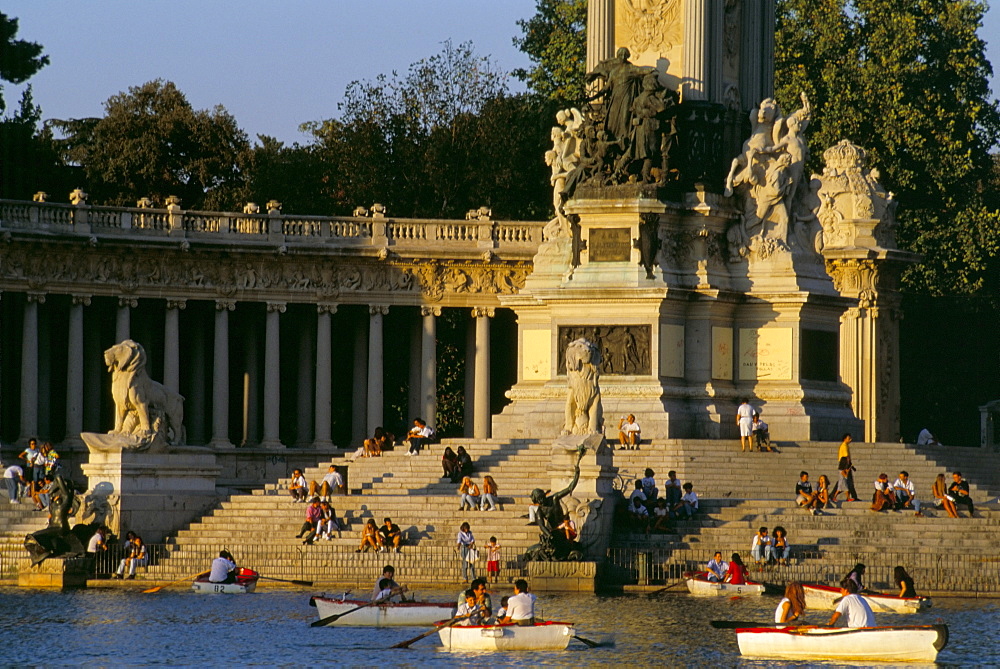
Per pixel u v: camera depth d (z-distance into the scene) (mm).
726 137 110375
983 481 103375
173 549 91562
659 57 109500
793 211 110250
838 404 109875
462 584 86250
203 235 125750
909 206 154375
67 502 91250
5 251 120125
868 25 154125
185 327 138625
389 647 68312
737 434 107125
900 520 90188
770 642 65562
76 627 72875
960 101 155875
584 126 108875
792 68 152000
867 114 149500
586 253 107688
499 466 100625
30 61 139000
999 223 153750
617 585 84688
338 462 104188
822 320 109500
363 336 133000
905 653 64625
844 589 68312
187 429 134125
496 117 153375
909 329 157125
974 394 159500
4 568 92500
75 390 122562
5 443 127000
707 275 107688
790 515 90312
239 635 71125
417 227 129500
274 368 127938
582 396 89625
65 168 152125
